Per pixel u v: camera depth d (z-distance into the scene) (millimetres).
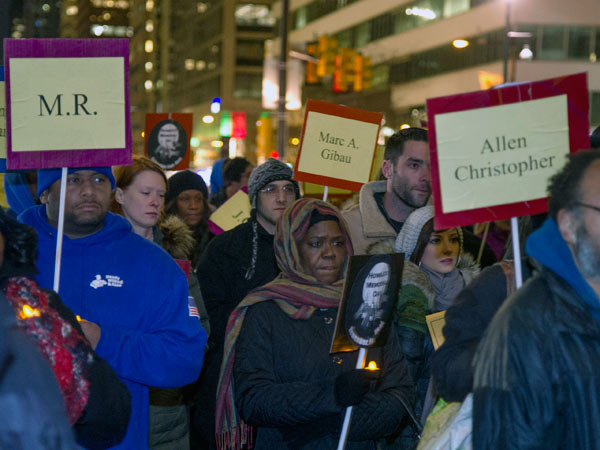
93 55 3604
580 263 2602
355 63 27125
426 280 4379
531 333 2598
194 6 98750
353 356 3750
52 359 2545
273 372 3705
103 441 2865
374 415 3656
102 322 3568
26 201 4961
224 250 5535
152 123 9133
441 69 47500
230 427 3928
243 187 8750
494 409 2611
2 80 4375
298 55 28156
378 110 51969
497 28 43156
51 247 3674
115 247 3689
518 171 3127
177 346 3594
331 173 5879
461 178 3127
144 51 124562
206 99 91125
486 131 3129
